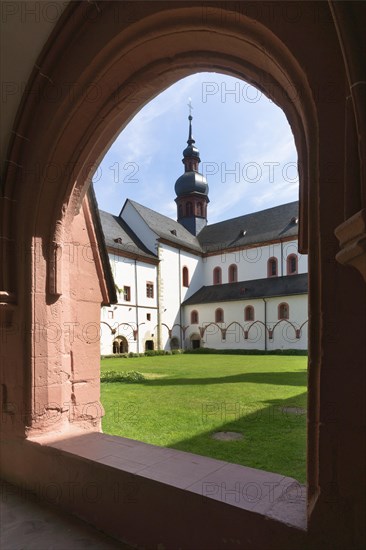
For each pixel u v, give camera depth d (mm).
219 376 12484
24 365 2764
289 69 1591
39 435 2775
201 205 47719
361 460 1381
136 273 32750
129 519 2066
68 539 2137
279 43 1585
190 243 41250
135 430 5332
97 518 2234
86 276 3350
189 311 38188
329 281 1451
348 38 1231
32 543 2104
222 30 1807
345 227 1250
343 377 1420
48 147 2625
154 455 2326
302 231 1707
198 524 1789
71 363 3152
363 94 1208
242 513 1660
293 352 29109
